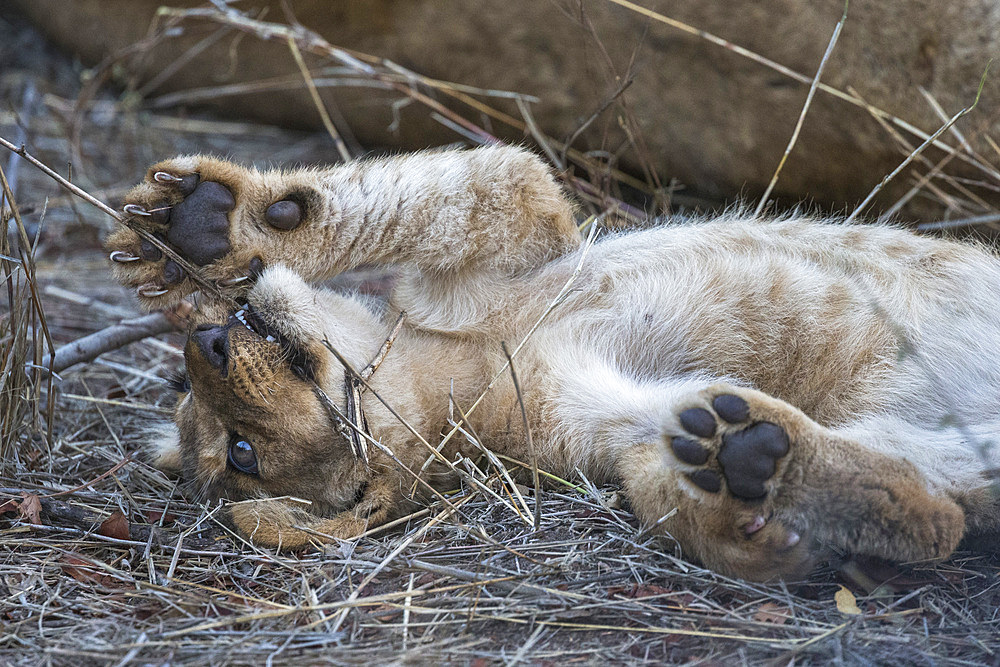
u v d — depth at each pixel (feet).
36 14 70.18
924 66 39.96
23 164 59.47
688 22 44.86
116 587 28.02
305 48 53.52
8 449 34.58
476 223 32.40
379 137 60.49
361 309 33.78
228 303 30.96
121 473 34.96
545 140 52.19
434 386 32.42
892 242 32.94
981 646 23.90
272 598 27.48
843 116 42.88
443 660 23.89
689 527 26.76
